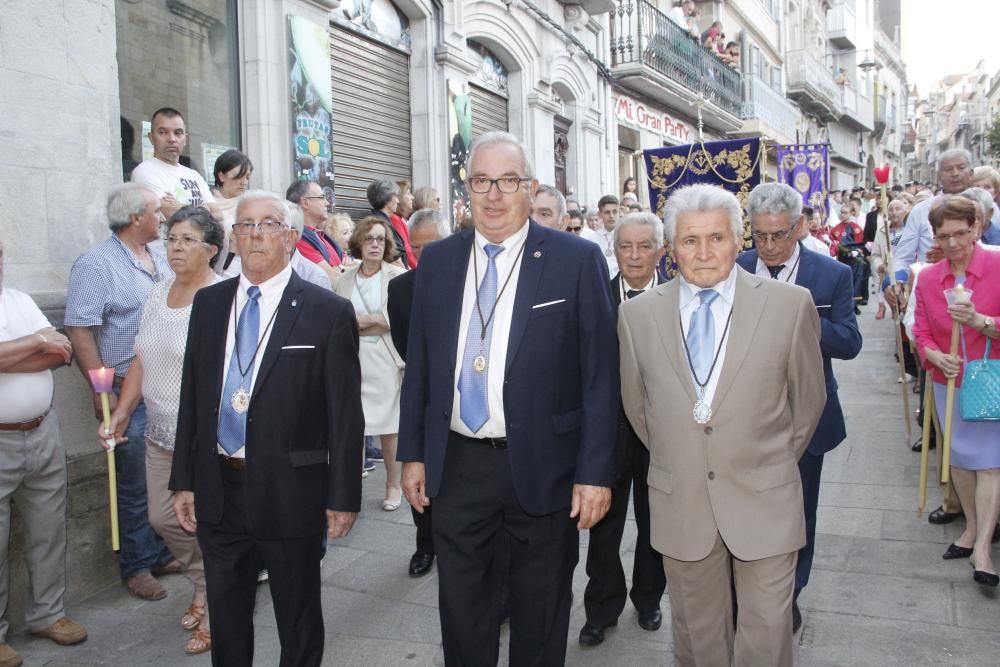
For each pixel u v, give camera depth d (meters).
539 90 11.37
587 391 2.71
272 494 2.87
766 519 2.50
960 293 3.89
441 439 2.73
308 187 5.48
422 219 4.68
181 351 3.55
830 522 4.93
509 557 2.82
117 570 4.41
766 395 2.53
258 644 3.69
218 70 6.25
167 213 4.62
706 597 2.64
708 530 2.55
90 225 4.45
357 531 5.00
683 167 7.64
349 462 2.95
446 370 2.75
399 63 8.71
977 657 3.35
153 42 5.66
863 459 6.15
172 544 3.68
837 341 3.37
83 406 4.25
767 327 2.54
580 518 2.64
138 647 3.72
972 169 5.86
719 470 2.53
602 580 3.54
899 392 8.30
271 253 2.95
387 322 5.07
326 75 7.07
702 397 2.57
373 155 8.29
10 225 4.04
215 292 3.07
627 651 3.51
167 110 4.96
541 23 11.23
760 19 25.34
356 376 3.02
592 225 9.65
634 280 3.79
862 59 43.69
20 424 3.52
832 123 36.75
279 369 2.90
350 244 5.25
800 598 3.94
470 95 10.04
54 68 4.23
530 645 2.77
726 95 19.55
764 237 3.42
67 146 4.32
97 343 4.10
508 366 2.66
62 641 3.72
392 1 8.41
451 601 2.77
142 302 4.12
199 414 2.98
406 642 3.66
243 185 5.19
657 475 2.65
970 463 4.01
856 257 15.13
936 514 4.84
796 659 3.38
